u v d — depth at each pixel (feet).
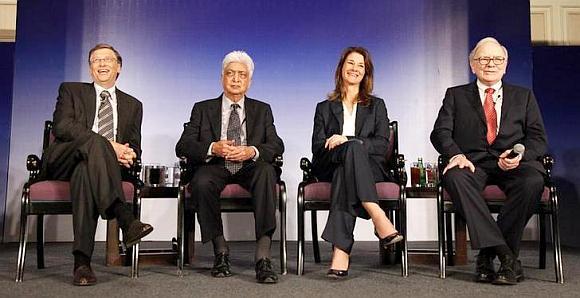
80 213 7.74
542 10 15.96
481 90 9.32
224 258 8.37
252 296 6.83
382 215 7.98
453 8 14.37
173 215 14.12
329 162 8.91
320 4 14.44
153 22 14.33
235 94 9.79
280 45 14.38
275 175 8.64
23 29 14.08
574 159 14.20
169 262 9.76
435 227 14.15
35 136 13.97
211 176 8.55
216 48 14.37
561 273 7.91
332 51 14.38
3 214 13.91
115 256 9.58
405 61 14.35
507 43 14.21
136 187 8.66
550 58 14.56
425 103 14.28
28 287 7.40
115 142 9.11
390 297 6.79
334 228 8.14
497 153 8.89
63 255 10.96
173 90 14.26
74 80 14.11
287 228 14.15
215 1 14.43
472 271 8.96
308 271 8.89
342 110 9.71
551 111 14.43
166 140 14.17
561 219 14.15
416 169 10.84
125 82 14.21
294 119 14.29
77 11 14.20
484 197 8.49
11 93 14.34
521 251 11.93
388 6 14.43
